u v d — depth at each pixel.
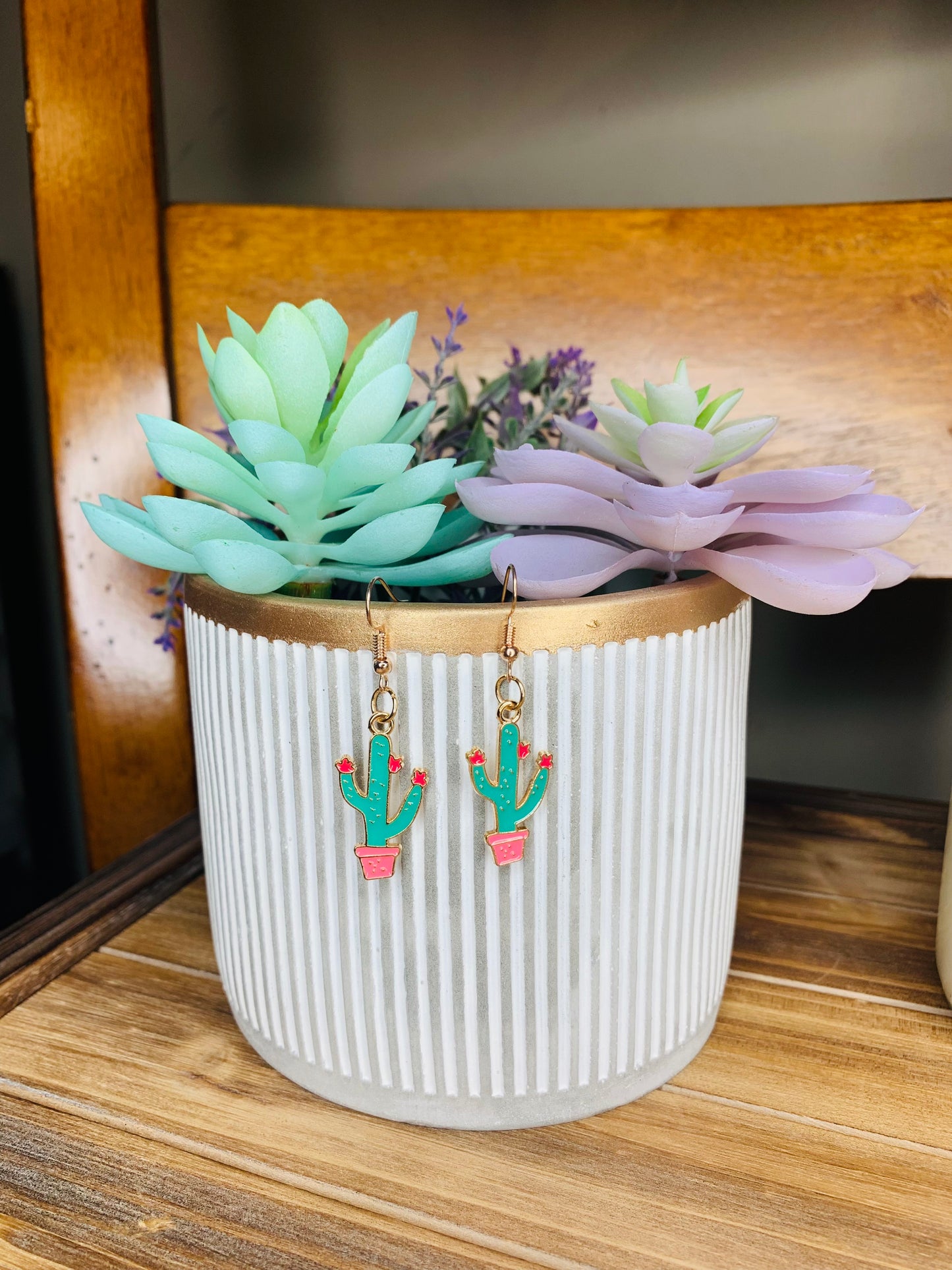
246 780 0.33
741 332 0.55
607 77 0.64
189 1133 0.33
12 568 0.85
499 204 0.68
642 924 0.32
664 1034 0.34
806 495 0.30
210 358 0.34
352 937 0.31
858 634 0.67
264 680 0.31
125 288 0.59
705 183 0.64
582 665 0.29
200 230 0.59
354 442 0.31
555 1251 0.28
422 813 0.29
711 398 0.56
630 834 0.31
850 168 0.62
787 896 0.50
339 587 0.37
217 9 0.69
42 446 0.83
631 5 0.63
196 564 0.33
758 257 0.55
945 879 0.40
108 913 0.48
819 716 0.69
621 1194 0.30
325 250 0.58
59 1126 0.34
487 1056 0.32
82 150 0.59
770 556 0.32
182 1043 0.38
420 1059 0.32
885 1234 0.29
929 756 0.68
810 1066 0.37
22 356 0.82
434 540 0.36
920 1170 0.32
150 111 0.58
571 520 0.32
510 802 0.29
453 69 0.66
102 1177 0.31
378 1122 0.34
